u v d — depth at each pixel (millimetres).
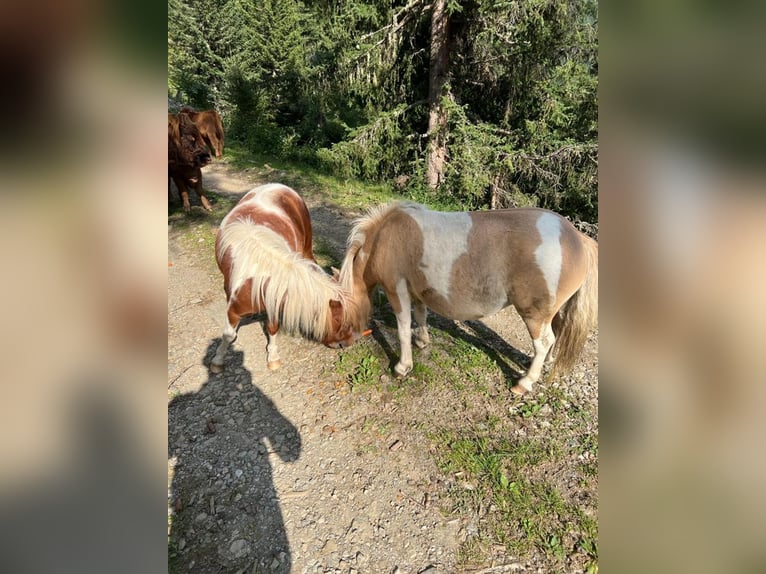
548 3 7023
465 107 8656
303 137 14234
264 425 3240
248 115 13859
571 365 3240
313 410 3377
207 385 3633
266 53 15367
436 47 8672
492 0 7246
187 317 4520
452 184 8992
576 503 2658
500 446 3049
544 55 7730
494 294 3109
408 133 10117
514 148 8656
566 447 3047
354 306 3553
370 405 3418
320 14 9047
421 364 3840
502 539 2465
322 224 7262
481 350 4094
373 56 8422
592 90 7328
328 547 2438
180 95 16172
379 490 2754
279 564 2354
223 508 2643
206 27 17734
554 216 3055
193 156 6301
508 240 2959
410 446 3057
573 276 2945
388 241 3297
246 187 8820
